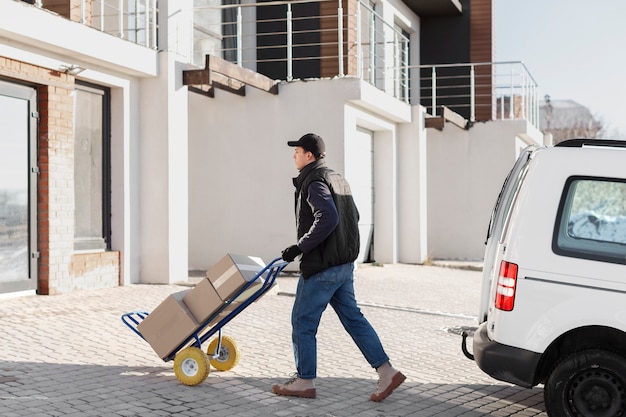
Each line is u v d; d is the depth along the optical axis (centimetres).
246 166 1410
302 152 542
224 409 517
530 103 2078
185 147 1200
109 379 583
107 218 1120
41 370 600
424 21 2203
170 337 582
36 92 974
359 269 1498
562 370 464
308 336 548
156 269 1158
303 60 1551
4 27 862
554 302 464
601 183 470
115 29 1169
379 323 902
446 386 609
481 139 1952
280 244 1391
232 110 1419
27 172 962
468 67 2175
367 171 1655
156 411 504
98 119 1106
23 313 839
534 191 479
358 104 1425
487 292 527
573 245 467
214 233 1429
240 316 888
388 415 521
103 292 1038
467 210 1962
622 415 453
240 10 1427
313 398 552
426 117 1769
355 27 1573
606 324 454
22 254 956
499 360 473
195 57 1423
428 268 1638
